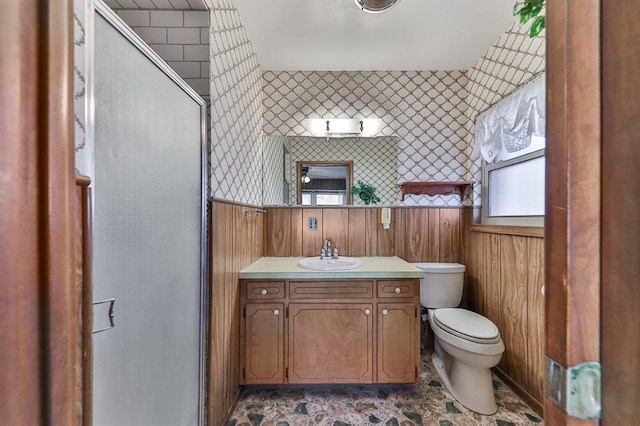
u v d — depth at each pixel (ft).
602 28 0.95
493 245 6.45
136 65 2.74
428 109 7.54
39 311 0.91
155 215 3.09
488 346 5.16
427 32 6.04
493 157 6.51
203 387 4.24
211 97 4.39
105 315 2.33
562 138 1.06
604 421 0.95
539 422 5.00
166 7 4.35
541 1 2.88
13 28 0.85
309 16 5.59
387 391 5.87
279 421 5.04
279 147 7.52
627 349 0.89
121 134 2.52
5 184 0.82
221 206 4.70
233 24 5.28
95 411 2.24
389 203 7.54
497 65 6.28
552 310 1.08
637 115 0.87
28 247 0.88
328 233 7.50
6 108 0.83
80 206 2.02
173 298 3.47
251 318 5.67
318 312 5.67
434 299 6.94
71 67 1.05
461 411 5.28
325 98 7.55
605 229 0.95
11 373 0.84
